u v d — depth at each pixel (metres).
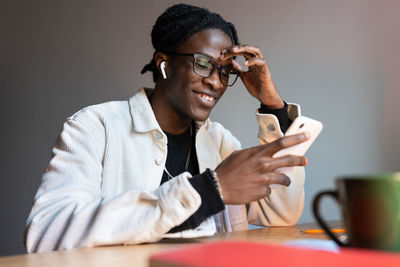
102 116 1.23
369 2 3.20
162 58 1.28
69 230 0.80
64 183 0.99
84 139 1.14
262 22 3.22
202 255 0.41
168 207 0.77
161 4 3.28
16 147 3.27
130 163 1.20
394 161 3.15
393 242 0.46
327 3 3.21
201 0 3.26
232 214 1.42
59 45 3.32
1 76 3.32
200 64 1.20
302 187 1.40
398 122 3.16
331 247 0.57
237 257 0.40
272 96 1.26
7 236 3.20
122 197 0.80
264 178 0.83
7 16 3.36
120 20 3.30
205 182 0.81
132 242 0.78
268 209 1.37
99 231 0.77
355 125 3.16
